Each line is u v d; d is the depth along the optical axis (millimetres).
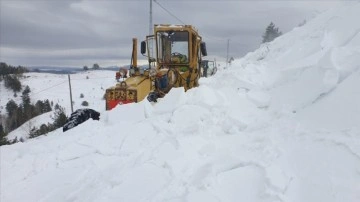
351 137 3371
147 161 4293
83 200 3805
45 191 4332
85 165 4793
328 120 3898
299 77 5250
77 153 5203
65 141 5836
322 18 7781
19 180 4844
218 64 13273
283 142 3777
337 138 3420
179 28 10211
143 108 6289
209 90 5871
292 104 4719
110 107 7957
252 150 3846
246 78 6066
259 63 7195
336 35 6020
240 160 3588
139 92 7914
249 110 5105
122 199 3572
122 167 4395
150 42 10570
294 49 6773
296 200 2861
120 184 3871
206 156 4113
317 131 3744
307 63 5543
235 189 3232
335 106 4039
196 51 10773
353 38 5488
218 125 4867
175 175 3729
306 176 3092
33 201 4148
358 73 4312
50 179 4609
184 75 10234
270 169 3268
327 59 4836
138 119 6160
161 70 9469
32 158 5410
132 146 5051
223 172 3568
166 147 4477
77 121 7543
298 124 4086
